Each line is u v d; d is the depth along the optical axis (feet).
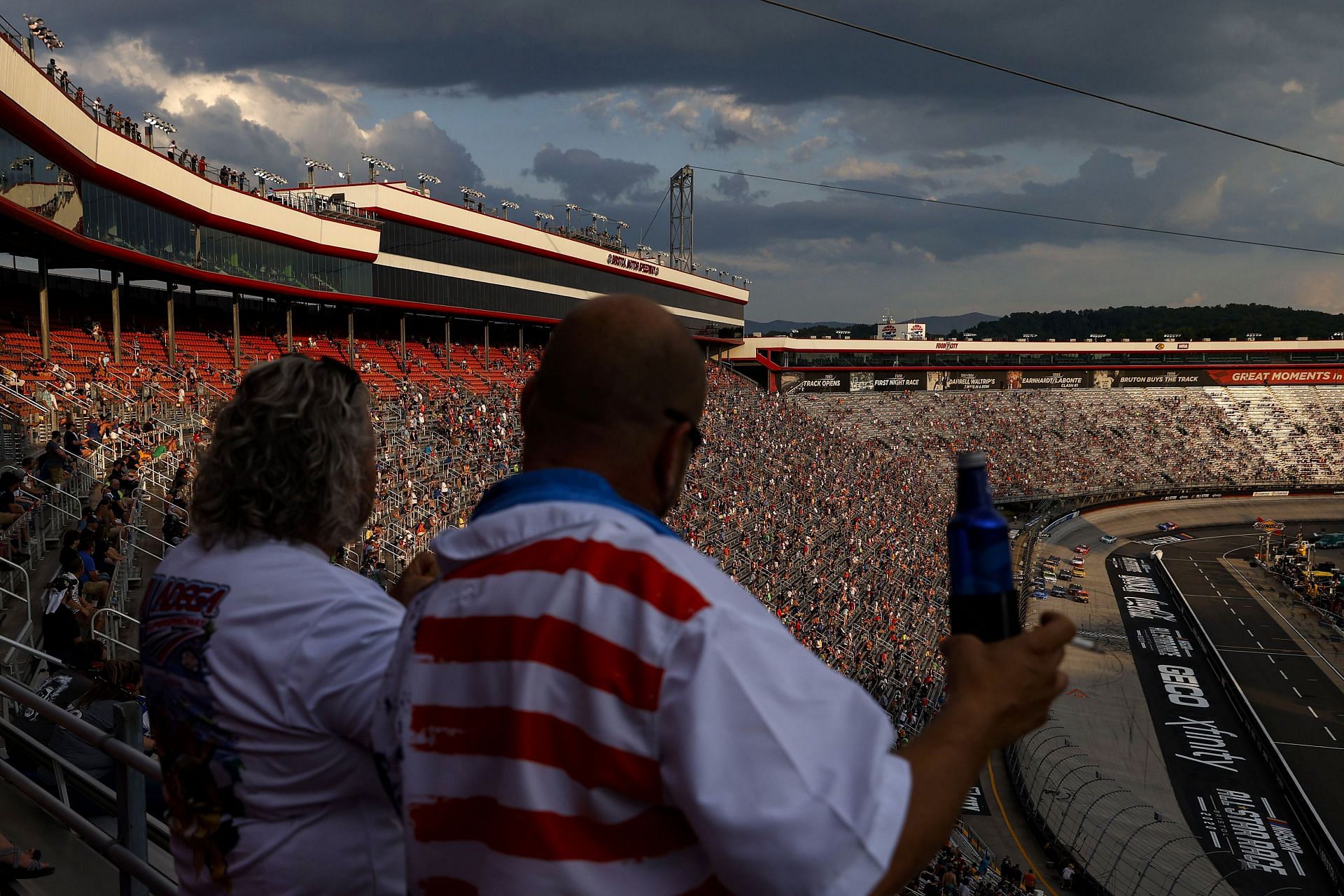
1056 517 296.92
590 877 3.99
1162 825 117.70
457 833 4.48
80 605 32.60
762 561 126.11
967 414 319.47
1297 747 142.10
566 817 4.05
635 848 4.04
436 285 169.58
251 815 6.40
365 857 6.37
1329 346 357.61
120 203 102.17
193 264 117.60
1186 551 270.46
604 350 5.13
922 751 4.24
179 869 6.96
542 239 198.18
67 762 14.78
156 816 16.21
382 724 5.38
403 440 114.83
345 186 154.92
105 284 133.18
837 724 4.04
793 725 3.90
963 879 84.02
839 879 3.70
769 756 3.78
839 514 172.86
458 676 4.60
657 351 5.16
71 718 12.11
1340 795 126.62
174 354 119.65
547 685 4.16
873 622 130.72
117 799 11.80
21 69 77.05
